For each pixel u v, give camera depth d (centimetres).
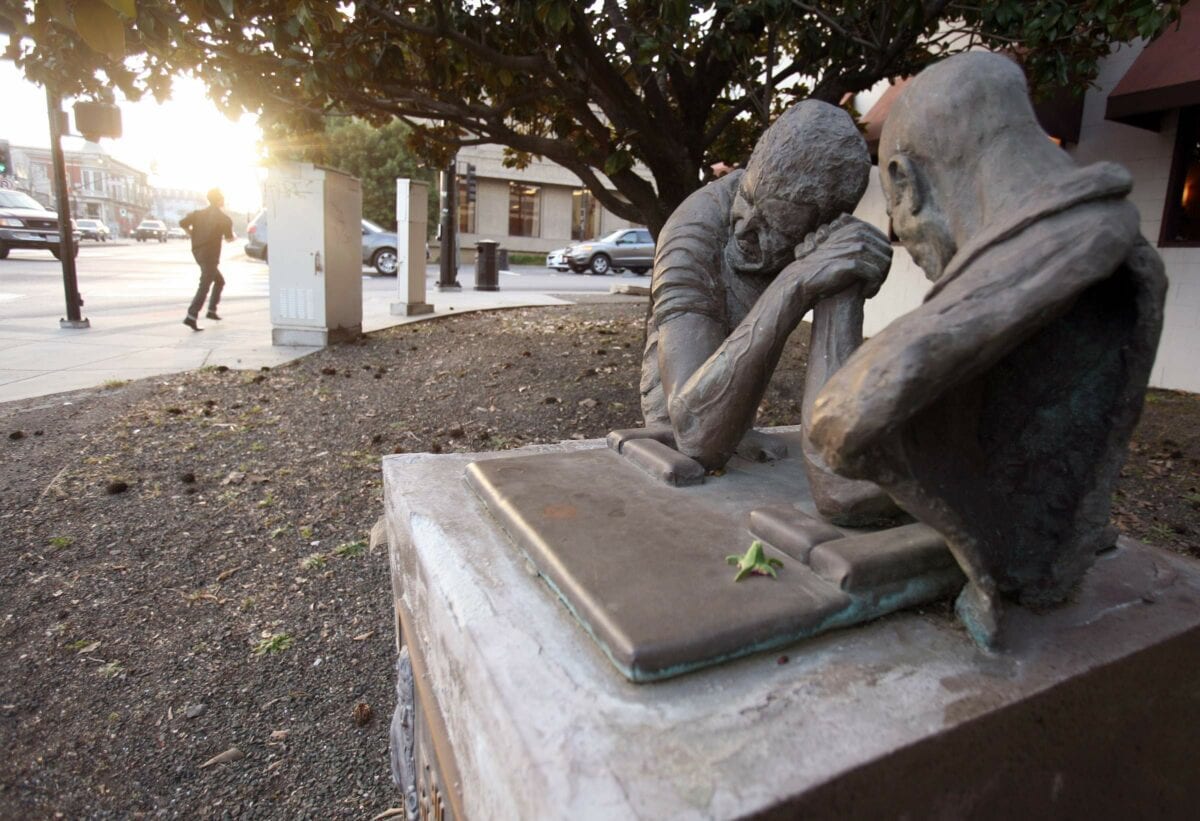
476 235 2750
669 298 152
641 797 69
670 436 159
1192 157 555
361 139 2583
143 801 184
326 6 366
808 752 76
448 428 430
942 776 82
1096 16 344
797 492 138
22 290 1147
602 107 477
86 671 226
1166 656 102
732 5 370
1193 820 116
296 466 374
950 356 77
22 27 174
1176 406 505
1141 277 85
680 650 86
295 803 186
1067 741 94
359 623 255
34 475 347
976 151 94
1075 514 101
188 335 723
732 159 661
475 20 416
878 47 400
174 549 294
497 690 84
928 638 97
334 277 659
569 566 103
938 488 88
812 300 129
